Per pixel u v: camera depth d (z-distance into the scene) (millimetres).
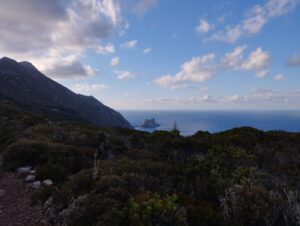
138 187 5703
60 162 8664
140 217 4414
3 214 5523
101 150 11055
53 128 15914
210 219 4742
